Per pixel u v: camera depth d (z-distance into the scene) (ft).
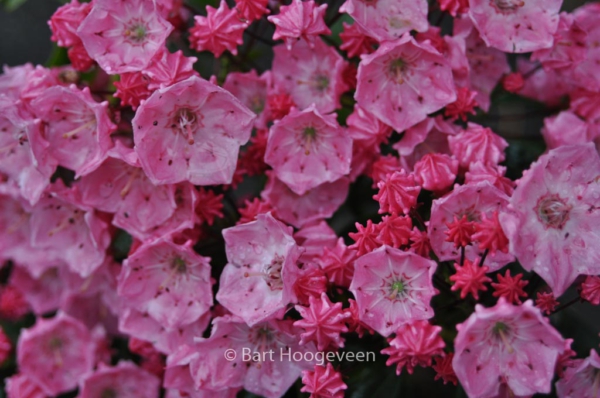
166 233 0.91
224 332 0.88
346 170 0.92
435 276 0.88
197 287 0.92
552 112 1.02
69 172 1.00
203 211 0.93
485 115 1.01
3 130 0.94
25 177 0.93
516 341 0.84
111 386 1.01
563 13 0.94
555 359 0.83
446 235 0.87
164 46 0.90
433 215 0.86
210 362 0.88
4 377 1.06
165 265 0.93
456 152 0.91
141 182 0.93
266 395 0.89
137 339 0.98
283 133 0.93
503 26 0.92
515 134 1.03
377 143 0.94
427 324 0.84
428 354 0.84
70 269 0.99
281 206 0.95
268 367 0.89
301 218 0.95
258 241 0.89
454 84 0.93
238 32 0.93
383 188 0.88
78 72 0.96
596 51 0.98
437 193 0.89
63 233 0.96
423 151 0.94
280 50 0.96
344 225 0.99
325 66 0.96
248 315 0.86
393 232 0.86
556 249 0.85
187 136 0.89
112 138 0.94
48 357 1.02
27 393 1.01
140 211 0.93
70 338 1.02
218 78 1.00
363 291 0.85
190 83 0.86
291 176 0.93
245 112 0.88
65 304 1.03
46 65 1.03
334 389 0.86
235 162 0.89
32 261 1.02
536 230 0.84
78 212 0.96
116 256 0.98
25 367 1.01
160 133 0.89
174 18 0.97
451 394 0.97
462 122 0.98
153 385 1.00
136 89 0.91
